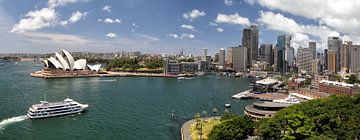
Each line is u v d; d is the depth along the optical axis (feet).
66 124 611.47
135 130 577.43
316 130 429.79
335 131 421.59
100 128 587.27
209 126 585.22
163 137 535.60
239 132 472.03
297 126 403.54
